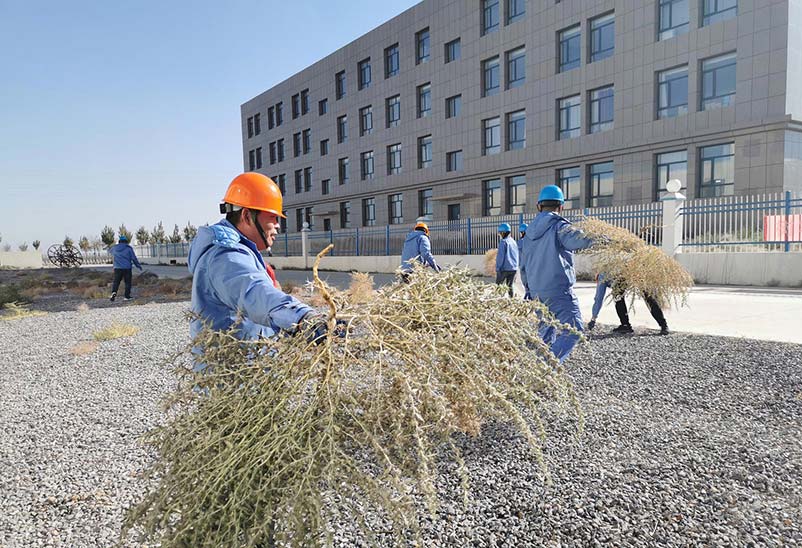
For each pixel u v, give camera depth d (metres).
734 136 17.31
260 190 1.83
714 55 17.77
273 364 1.39
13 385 5.23
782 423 3.34
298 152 39.03
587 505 2.43
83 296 14.55
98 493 2.83
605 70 20.56
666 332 6.29
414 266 1.69
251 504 1.29
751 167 17.03
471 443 3.14
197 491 1.31
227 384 1.44
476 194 26.02
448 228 20.08
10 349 7.19
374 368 1.33
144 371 5.59
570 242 3.94
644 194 19.69
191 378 1.55
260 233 1.86
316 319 1.38
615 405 3.79
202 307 1.73
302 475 1.23
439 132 27.67
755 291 10.76
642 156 19.67
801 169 17.08
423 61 28.73
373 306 1.48
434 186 28.38
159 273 28.17
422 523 2.33
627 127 20.03
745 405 3.70
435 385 1.39
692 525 2.23
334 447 1.24
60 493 2.84
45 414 4.25
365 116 32.94
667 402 3.83
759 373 4.43
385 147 31.19
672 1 18.84
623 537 2.18
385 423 1.37
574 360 5.16
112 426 3.91
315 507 1.20
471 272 1.72
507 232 9.82
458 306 1.52
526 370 1.65
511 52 24.20
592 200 21.64
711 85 18.06
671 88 19.03
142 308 11.38
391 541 2.20
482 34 25.30
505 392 1.57
